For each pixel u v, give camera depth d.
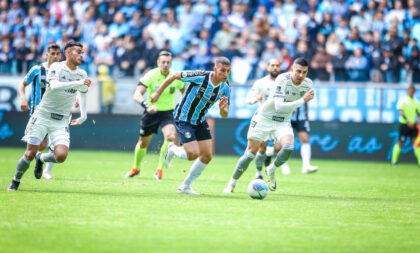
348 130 65.25
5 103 69.81
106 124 69.12
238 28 71.56
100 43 70.31
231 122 66.69
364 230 20.61
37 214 21.83
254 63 67.38
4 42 72.75
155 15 71.38
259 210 24.50
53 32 72.62
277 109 29.89
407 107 58.97
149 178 39.59
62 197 26.77
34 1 76.75
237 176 31.48
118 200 26.28
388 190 35.88
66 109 28.58
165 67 37.81
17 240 17.44
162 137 64.38
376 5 70.62
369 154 65.12
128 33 71.56
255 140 31.25
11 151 63.00
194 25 71.94
